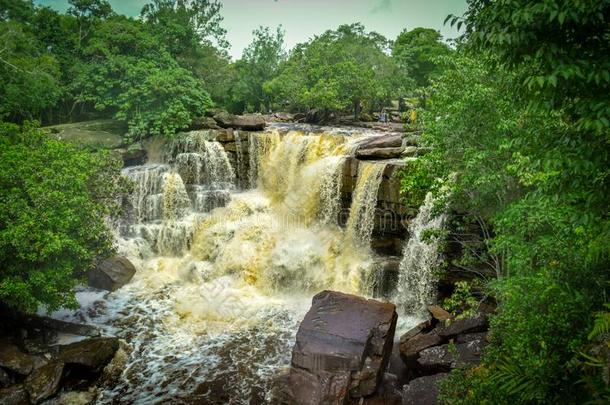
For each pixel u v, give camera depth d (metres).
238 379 11.43
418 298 14.73
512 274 10.59
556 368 6.55
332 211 18.30
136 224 20.31
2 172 11.47
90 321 14.28
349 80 30.89
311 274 16.77
